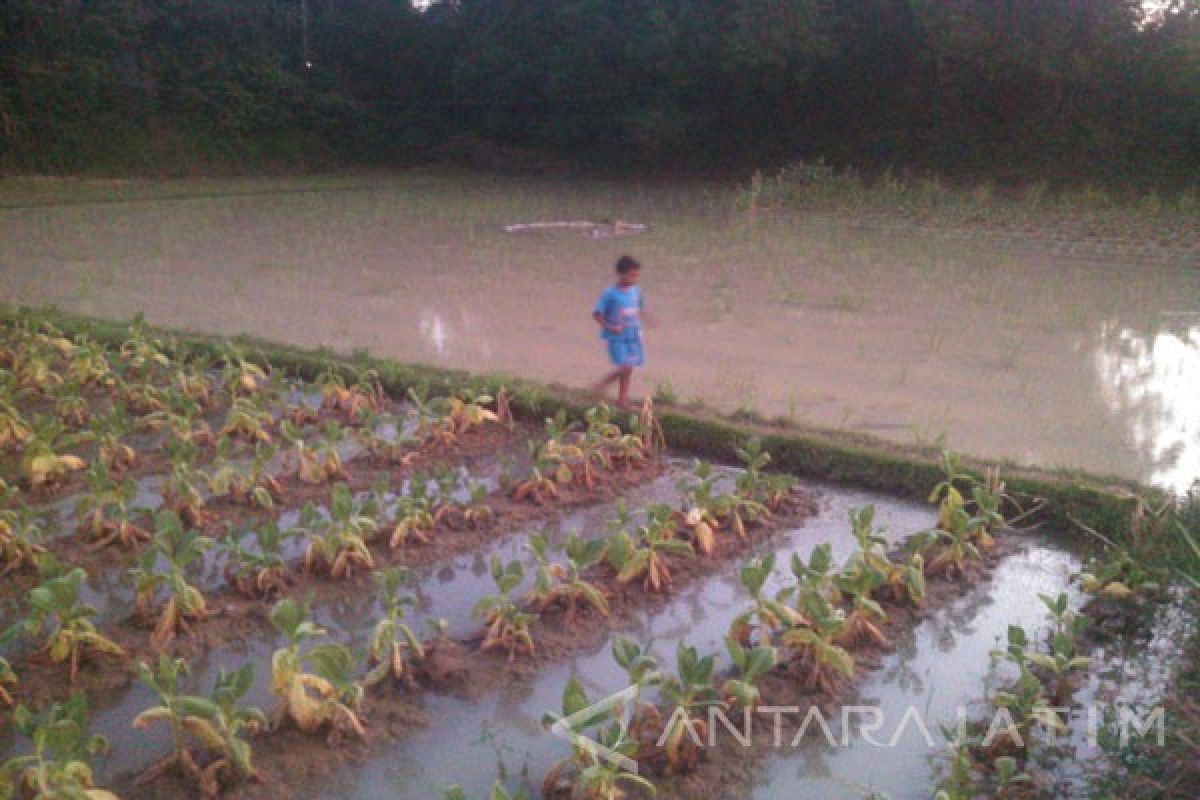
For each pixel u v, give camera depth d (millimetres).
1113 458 6855
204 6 30188
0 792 3453
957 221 18953
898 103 26594
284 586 5219
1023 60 22531
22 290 12562
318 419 7773
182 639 4754
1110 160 22734
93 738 3689
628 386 7980
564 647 4773
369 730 4117
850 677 4434
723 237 17297
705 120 27781
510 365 9242
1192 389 8500
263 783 3805
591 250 15953
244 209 21328
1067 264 14781
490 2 31438
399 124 33031
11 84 25844
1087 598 5258
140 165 27547
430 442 7309
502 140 32688
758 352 9703
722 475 6188
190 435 7039
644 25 26625
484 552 5742
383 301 12109
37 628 4379
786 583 5418
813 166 22969
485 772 3920
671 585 5344
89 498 5641
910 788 3857
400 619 4988
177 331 10109
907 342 10102
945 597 5277
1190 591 4828
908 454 6734
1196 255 15336
